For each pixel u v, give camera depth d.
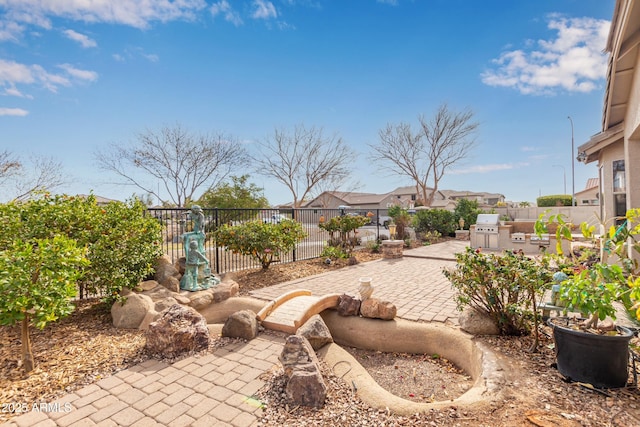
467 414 2.47
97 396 2.88
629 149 6.23
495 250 11.93
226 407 2.72
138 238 5.42
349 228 11.55
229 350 3.88
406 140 27.39
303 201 27.42
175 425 2.48
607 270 2.68
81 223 5.05
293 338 3.15
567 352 2.90
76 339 4.11
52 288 3.21
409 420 2.47
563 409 2.47
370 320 4.61
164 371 3.35
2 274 2.89
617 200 7.50
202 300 5.57
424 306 5.30
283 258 10.20
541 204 26.84
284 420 2.54
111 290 4.76
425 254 11.82
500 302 3.89
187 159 20.81
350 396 2.91
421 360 4.00
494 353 3.44
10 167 15.59
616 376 2.72
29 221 4.70
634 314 2.71
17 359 3.52
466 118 25.42
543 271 3.45
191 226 7.53
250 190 20.53
